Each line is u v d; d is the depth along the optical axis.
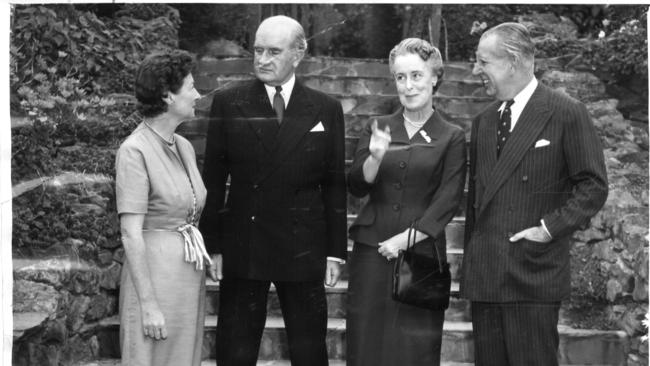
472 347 3.69
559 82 5.09
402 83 2.95
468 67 5.70
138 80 2.71
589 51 5.36
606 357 3.63
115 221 3.94
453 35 6.46
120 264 3.97
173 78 2.71
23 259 3.40
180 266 2.71
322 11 5.97
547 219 2.77
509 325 2.82
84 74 4.45
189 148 2.85
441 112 5.25
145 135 2.72
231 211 3.04
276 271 3.01
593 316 3.83
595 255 3.95
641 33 5.12
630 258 3.60
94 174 3.86
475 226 2.92
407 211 2.95
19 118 3.83
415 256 2.88
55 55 4.34
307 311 3.05
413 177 2.95
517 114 2.89
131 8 5.40
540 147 2.81
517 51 2.84
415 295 2.85
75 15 4.50
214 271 3.04
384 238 2.96
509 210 2.83
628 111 5.21
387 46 6.33
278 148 3.01
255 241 3.01
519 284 2.80
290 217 3.01
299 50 3.06
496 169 2.86
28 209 3.55
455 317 3.94
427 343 2.95
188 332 2.73
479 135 2.96
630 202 3.88
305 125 3.03
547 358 2.81
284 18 3.07
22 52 4.02
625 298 3.64
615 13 5.76
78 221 3.64
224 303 3.07
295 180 3.01
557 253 2.82
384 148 2.97
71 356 3.39
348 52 6.32
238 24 5.80
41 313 3.13
